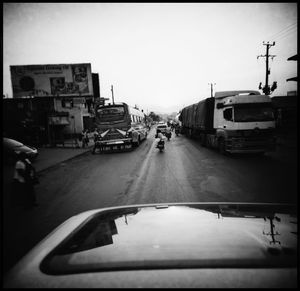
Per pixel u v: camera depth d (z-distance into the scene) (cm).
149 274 88
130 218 153
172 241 116
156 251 105
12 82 3020
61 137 3394
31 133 2405
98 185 783
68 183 849
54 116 2733
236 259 96
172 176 847
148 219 149
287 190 612
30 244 381
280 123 2664
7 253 351
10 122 2300
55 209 564
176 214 157
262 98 1170
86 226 144
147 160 1259
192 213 158
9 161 1350
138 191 674
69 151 2012
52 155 1778
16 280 94
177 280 84
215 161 1131
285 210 162
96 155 1650
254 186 666
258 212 158
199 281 83
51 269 98
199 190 651
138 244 114
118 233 129
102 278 88
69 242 122
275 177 762
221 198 573
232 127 1164
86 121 4153
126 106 1700
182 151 1563
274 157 1193
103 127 1709
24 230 441
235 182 721
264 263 93
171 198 593
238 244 111
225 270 89
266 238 118
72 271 95
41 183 879
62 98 3269
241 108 1159
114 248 111
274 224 137
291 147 1548
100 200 614
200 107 1762
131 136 1725
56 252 112
